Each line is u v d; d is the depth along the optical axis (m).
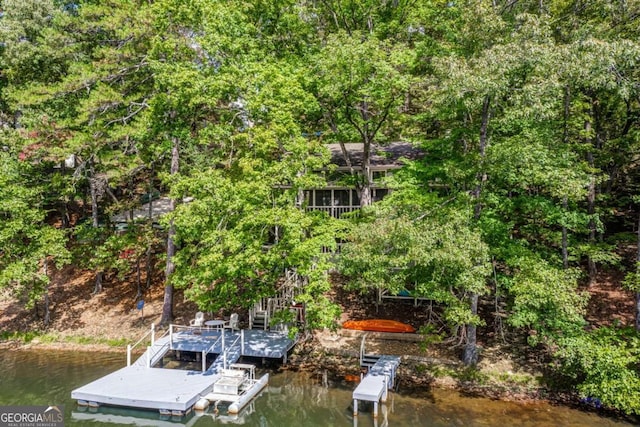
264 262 14.62
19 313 22.56
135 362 16.95
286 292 19.45
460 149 19.41
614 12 16.47
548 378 15.04
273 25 20.59
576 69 12.95
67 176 21.30
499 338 17.30
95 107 18.98
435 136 21.70
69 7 25.92
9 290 23.80
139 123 19.27
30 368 17.67
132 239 21.08
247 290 15.73
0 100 25.61
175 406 13.51
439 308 19.58
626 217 22.81
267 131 14.42
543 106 12.80
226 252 14.38
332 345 18.14
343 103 18.56
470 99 13.86
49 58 21.92
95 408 14.16
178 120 19.28
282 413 13.83
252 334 18.67
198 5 16.77
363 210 17.19
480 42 14.46
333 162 23.31
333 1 22.20
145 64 19.62
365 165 20.22
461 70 13.09
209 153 21.77
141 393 14.12
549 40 13.37
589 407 13.77
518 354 16.39
